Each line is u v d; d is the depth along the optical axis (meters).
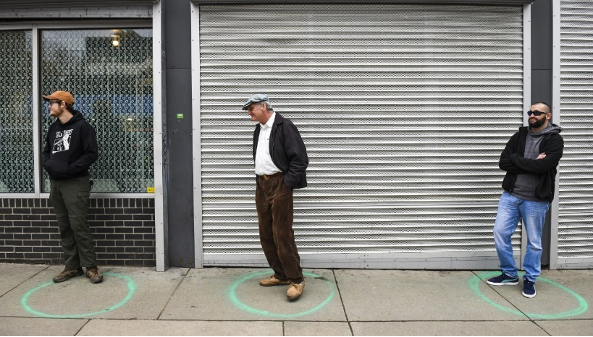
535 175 3.89
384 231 4.62
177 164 4.56
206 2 4.41
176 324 3.38
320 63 4.54
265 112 3.74
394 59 4.55
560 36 4.58
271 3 4.46
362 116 4.56
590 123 4.64
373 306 3.73
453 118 4.59
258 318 3.49
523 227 4.63
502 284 4.22
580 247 4.71
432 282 4.30
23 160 4.76
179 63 4.52
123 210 4.61
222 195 4.57
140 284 4.17
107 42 4.68
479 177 4.62
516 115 4.61
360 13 4.53
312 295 3.95
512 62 4.59
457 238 4.64
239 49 4.52
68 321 3.41
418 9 4.54
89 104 4.70
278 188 3.73
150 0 4.34
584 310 3.68
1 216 4.71
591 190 4.66
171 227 4.61
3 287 4.08
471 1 4.45
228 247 4.61
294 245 3.85
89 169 4.70
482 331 3.30
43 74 4.72
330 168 4.57
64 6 4.45
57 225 4.70
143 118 4.68
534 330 3.32
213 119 4.54
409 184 4.60
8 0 4.36
